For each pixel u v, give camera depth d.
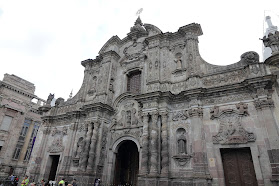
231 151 14.26
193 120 15.40
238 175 13.44
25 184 17.81
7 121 34.66
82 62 25.78
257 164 12.74
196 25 19.16
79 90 24.56
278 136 12.45
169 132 16.34
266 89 13.91
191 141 15.23
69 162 20.09
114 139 19.27
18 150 36.69
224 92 15.37
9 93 35.50
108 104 20.69
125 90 21.27
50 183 19.09
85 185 16.78
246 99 14.58
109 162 18.53
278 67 14.40
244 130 13.77
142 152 15.83
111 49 23.59
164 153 15.15
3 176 32.19
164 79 18.27
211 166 13.84
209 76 16.83
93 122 19.39
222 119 14.80
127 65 22.28
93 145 18.33
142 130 17.88
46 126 23.86
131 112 19.41
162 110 16.64
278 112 13.27
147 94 17.09
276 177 11.63
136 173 19.75
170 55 19.62
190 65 17.70
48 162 21.88
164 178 14.33
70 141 20.94
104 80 21.67
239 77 15.54
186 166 14.66
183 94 16.58
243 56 16.16
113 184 18.20
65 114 22.92
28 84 39.22
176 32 19.98
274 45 15.06
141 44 22.38
